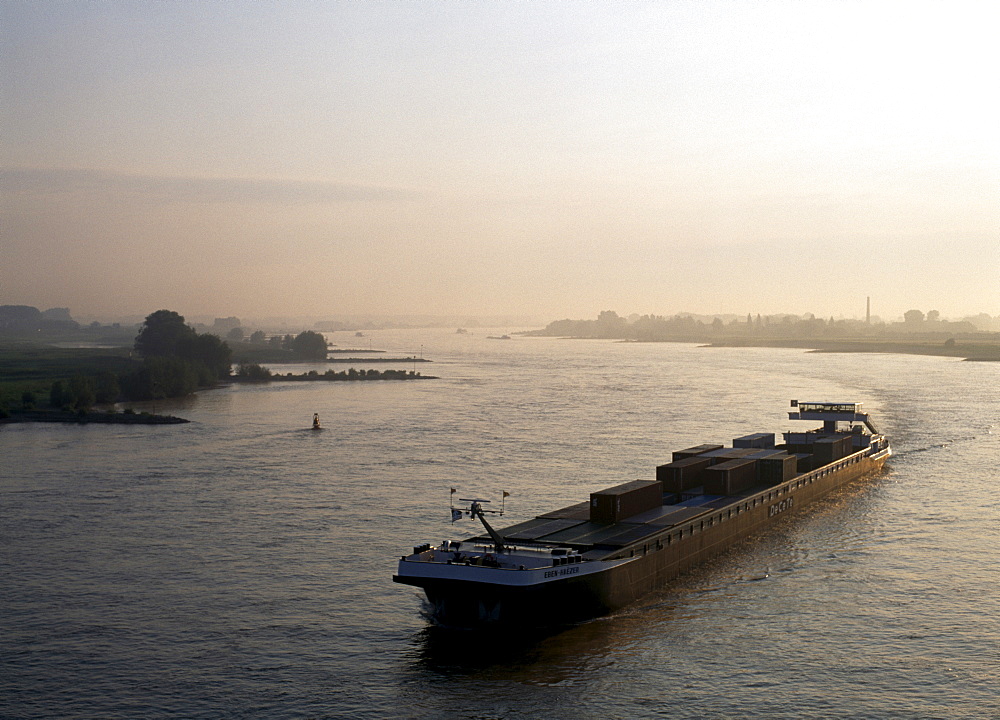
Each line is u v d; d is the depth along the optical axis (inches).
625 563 2415.1
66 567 2854.3
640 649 2176.4
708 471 3314.5
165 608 2476.6
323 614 2427.4
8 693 1953.7
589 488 4025.6
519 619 2212.1
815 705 1876.2
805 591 2583.7
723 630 2290.8
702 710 1863.9
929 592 2561.5
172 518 3501.5
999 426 6131.9
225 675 2047.2
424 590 2405.3
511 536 2637.8
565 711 1868.8
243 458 5029.5
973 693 1916.8
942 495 3895.2
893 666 2062.0
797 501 3602.4
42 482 4303.6
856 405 4753.9
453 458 4926.2
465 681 2011.6
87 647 2206.0
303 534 3243.1
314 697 1936.5
